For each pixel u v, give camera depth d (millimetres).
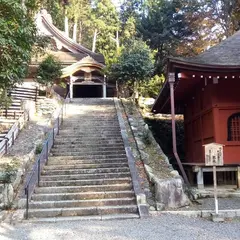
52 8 18859
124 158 10641
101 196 8281
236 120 10312
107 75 22938
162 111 17062
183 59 9320
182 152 17438
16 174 8609
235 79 10398
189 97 13891
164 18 29812
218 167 10039
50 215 7492
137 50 19734
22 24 7699
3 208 7574
